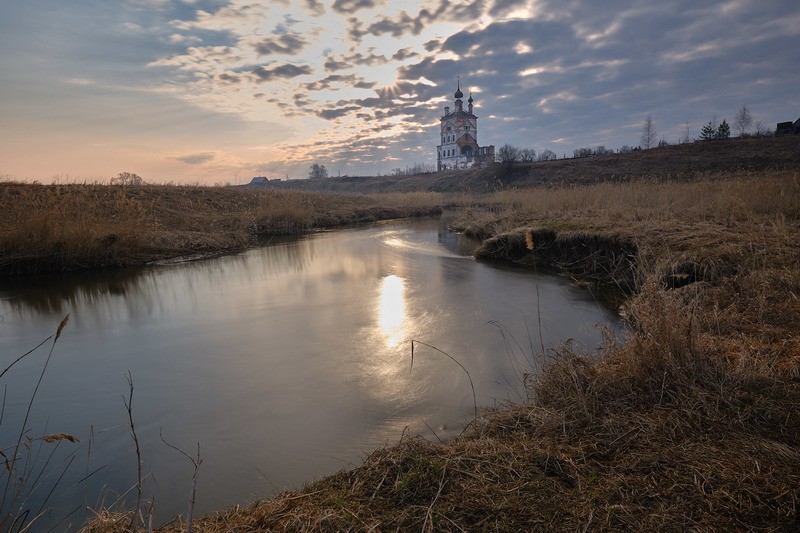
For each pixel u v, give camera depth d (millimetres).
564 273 10453
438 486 2430
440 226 22094
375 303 8305
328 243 16781
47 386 5352
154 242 14508
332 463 3590
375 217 26531
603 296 8328
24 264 11781
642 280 7992
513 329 6637
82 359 6176
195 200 22438
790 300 5277
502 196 25469
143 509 3086
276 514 2346
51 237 12266
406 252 14219
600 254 10266
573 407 3262
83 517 3070
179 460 3756
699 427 2855
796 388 3211
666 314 3902
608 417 3105
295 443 3918
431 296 8680
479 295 8664
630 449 2709
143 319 7953
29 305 9070
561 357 3939
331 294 9109
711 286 6402
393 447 2979
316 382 5129
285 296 9102
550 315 7289
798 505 2086
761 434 2734
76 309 8711
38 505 3211
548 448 2770
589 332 6395
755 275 6117
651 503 2209
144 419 4496
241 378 5352
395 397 4664
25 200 16062
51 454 3738
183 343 6656
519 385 4742
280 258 13695
